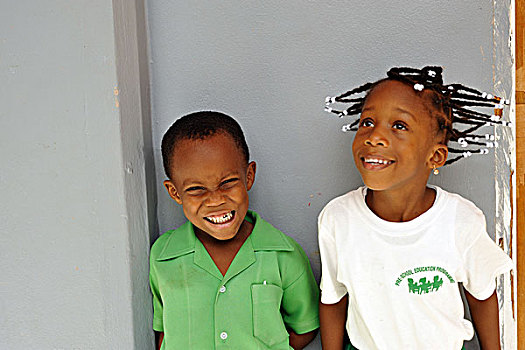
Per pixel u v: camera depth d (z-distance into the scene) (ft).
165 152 3.85
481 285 3.70
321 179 4.41
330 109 3.98
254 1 4.37
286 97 4.40
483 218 3.67
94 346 4.17
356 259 3.72
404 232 3.64
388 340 3.76
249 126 4.44
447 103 3.51
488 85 4.24
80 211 4.07
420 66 4.27
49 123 4.05
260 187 4.46
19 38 4.02
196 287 3.87
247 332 3.83
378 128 3.42
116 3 3.94
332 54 4.34
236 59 4.42
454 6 4.22
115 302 4.10
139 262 4.17
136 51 4.21
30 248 4.17
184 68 4.45
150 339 4.27
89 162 4.02
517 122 4.35
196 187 3.73
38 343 4.24
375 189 3.51
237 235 4.02
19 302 4.22
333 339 4.06
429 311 3.70
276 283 3.92
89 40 3.94
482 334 3.91
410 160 3.42
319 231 3.91
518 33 4.29
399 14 4.26
